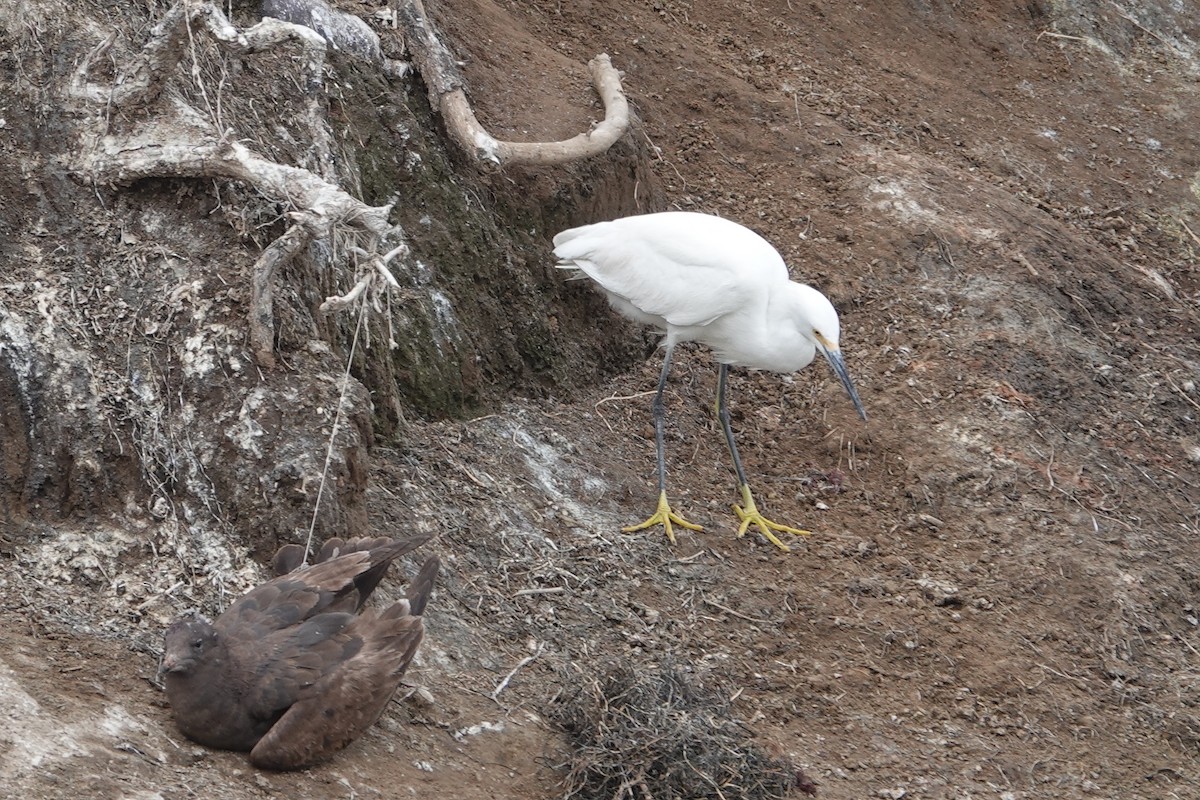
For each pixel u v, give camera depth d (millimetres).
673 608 9586
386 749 6879
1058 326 13734
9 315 7699
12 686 6059
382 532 8672
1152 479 12320
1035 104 18688
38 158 8477
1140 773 9227
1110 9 20969
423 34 11594
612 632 9078
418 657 7906
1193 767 9422
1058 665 10039
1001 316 13555
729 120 15414
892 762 8727
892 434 12047
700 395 12312
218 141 8305
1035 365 13141
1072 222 16422
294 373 8031
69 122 8594
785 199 14617
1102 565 11031
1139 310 14734
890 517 11312
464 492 9672
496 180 11703
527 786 7234
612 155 12672
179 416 7824
